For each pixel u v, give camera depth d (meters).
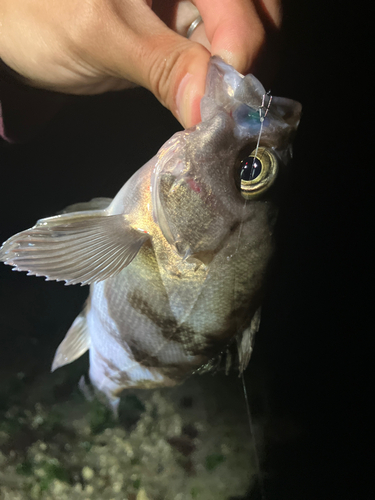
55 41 0.21
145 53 0.18
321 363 0.37
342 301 0.41
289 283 0.41
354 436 0.32
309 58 0.40
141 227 0.17
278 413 0.33
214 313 0.17
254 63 0.18
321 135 0.42
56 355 0.23
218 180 0.15
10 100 0.28
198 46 0.17
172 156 0.15
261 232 0.16
